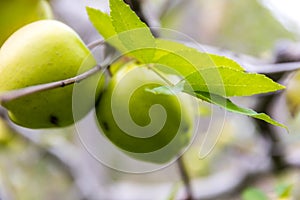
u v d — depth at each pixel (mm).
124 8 447
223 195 848
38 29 483
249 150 922
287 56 647
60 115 492
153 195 924
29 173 1143
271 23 1143
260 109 706
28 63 475
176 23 1058
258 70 589
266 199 599
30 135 954
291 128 755
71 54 483
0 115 801
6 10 515
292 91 699
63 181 1215
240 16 1138
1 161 1044
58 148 1000
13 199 919
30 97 478
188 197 625
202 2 1110
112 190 953
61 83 465
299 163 797
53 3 604
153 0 947
